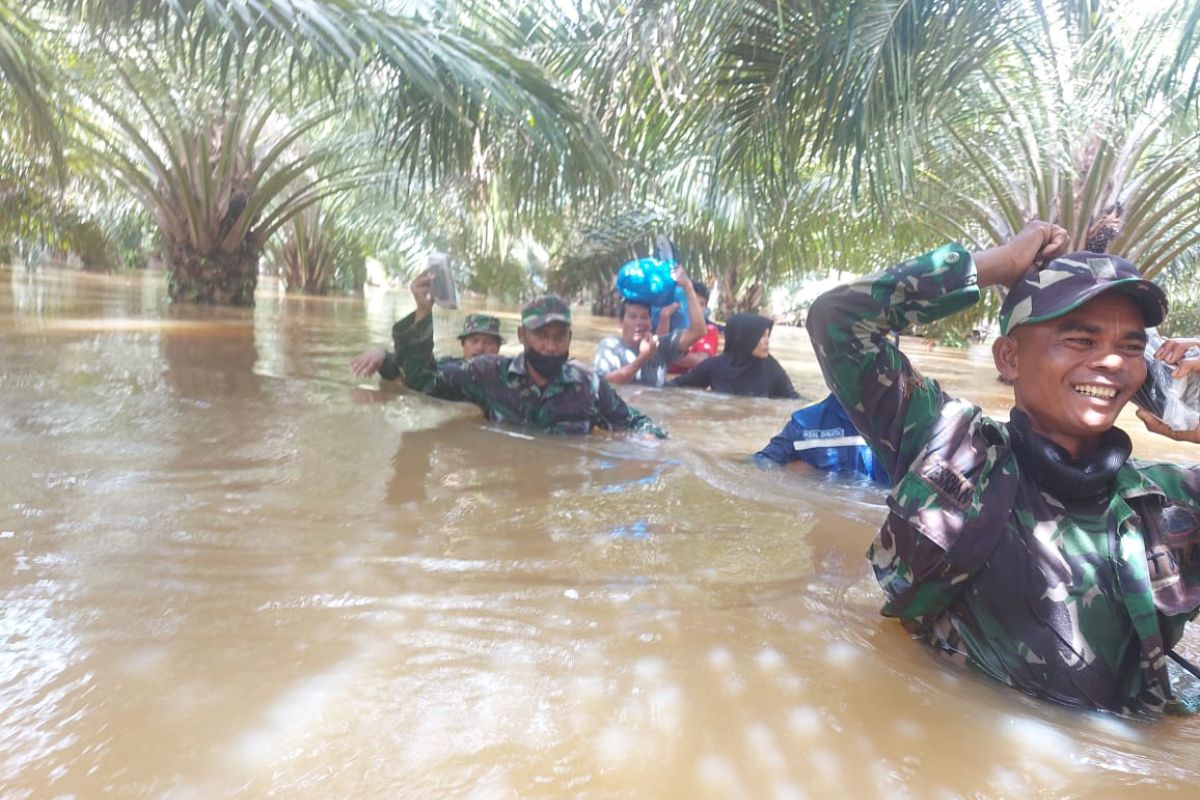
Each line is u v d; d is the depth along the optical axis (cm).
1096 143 834
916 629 167
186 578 173
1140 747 130
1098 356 147
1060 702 144
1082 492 152
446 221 1385
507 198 914
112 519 206
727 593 182
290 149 1291
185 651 142
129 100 1091
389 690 132
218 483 244
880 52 525
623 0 639
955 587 153
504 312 1631
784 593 184
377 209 1471
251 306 1240
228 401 374
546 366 376
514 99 637
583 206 1156
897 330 168
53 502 216
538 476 280
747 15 566
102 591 164
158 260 2384
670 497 263
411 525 216
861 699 138
